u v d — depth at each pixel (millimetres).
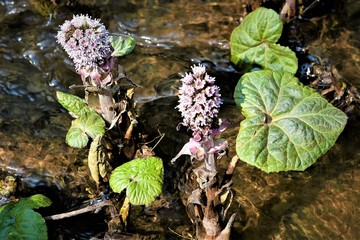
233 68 1126
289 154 890
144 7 1209
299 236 933
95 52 863
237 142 896
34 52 1147
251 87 934
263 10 1094
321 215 950
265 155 887
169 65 1132
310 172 993
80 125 943
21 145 1038
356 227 937
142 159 958
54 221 960
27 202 932
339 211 952
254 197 971
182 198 976
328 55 1128
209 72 1126
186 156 1015
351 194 967
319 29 1165
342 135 1027
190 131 1040
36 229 910
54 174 1008
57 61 1139
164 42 1166
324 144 900
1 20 1192
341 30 1161
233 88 1101
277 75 944
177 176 996
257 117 909
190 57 1145
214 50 1153
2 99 1095
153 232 945
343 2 1192
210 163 850
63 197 986
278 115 915
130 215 962
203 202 878
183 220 955
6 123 1065
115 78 916
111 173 978
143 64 1133
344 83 1078
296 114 913
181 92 808
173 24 1187
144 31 1180
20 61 1142
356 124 1042
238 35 1109
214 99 806
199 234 907
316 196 968
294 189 978
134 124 989
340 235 931
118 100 983
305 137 899
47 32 1169
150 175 936
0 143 1039
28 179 1004
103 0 1215
